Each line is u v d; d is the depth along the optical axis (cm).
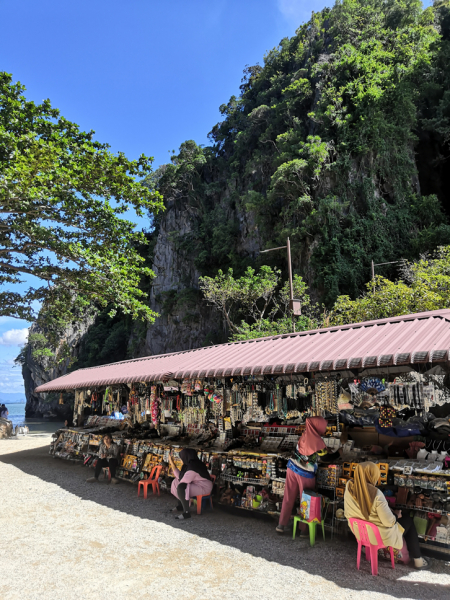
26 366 7931
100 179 1177
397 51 4281
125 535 567
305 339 661
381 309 1739
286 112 4650
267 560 474
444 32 4753
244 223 4688
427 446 554
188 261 5422
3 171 1007
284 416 699
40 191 1034
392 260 3412
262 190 4734
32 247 1259
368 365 472
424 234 3334
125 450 959
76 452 1186
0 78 1193
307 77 4759
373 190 3581
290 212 3725
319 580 420
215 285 3291
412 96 3972
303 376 648
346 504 457
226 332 4294
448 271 1936
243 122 5825
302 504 536
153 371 846
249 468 669
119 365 1221
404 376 575
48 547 524
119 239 1273
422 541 472
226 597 390
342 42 4638
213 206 5691
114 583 422
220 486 707
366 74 3969
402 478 493
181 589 407
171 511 682
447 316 530
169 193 5956
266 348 686
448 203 4025
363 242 3462
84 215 1194
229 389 744
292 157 3984
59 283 1252
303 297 2970
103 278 1205
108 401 1233
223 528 591
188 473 655
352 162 3688
